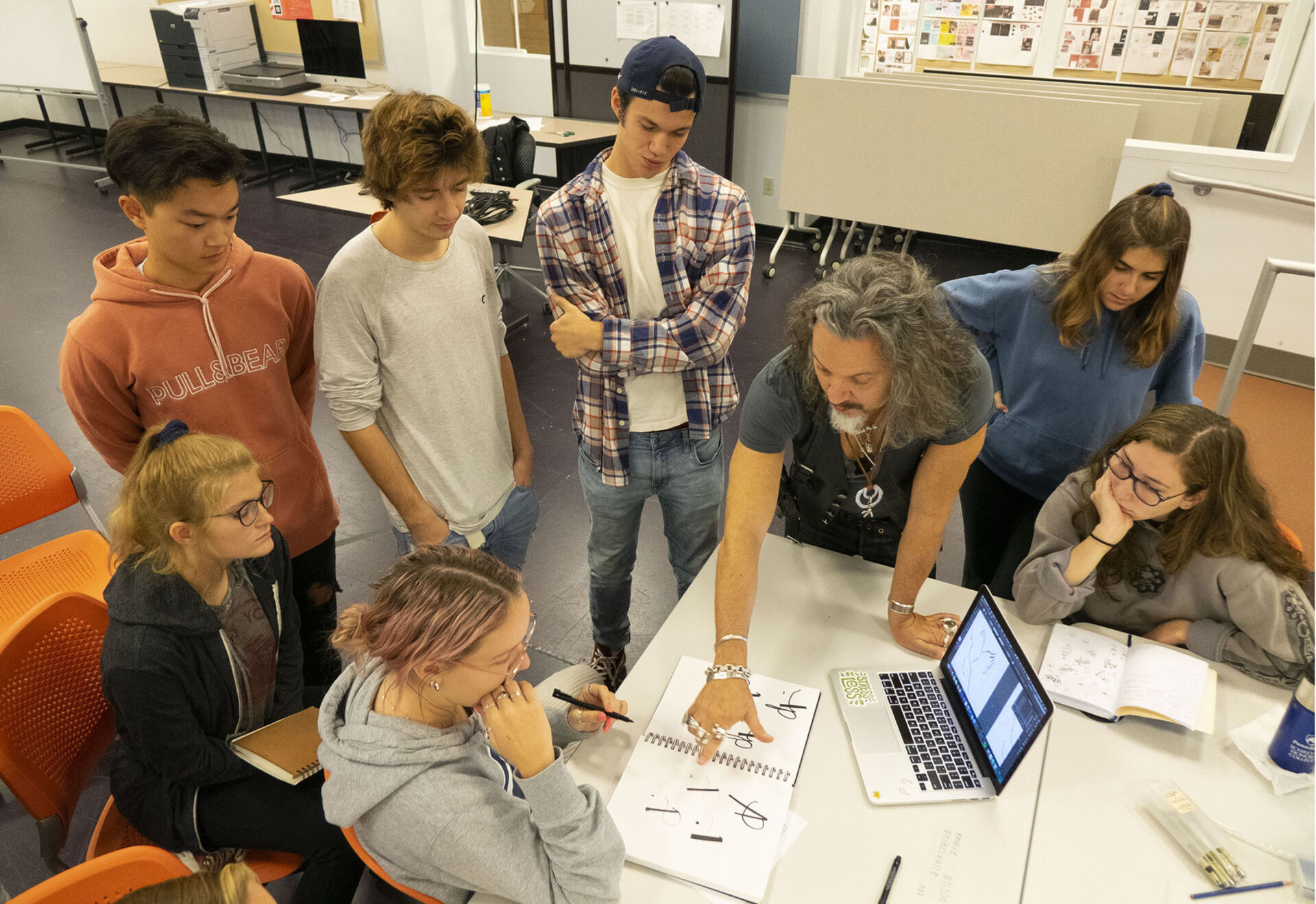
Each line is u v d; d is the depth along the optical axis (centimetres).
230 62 646
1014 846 124
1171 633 158
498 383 198
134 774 147
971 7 494
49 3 611
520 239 387
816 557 180
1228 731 141
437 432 185
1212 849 120
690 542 208
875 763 135
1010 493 202
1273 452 280
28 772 136
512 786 130
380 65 632
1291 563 148
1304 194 311
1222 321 336
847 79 439
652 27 527
